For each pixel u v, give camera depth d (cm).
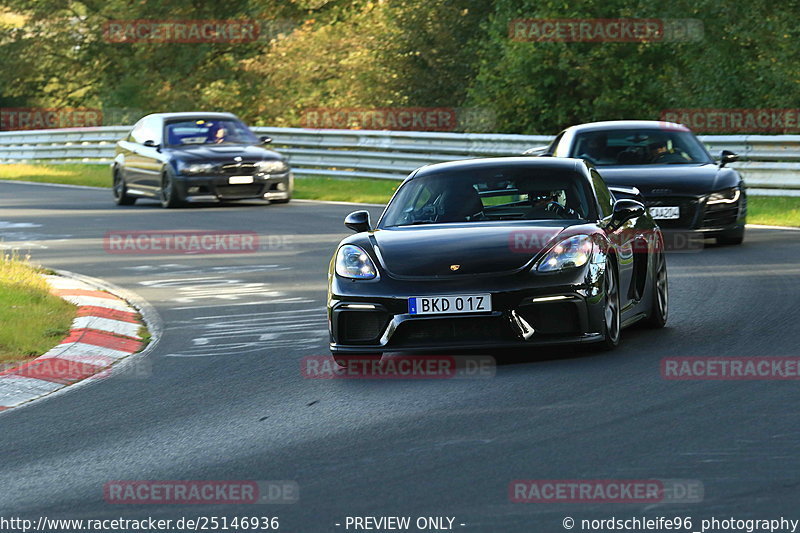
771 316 3303
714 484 1773
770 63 9519
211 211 7331
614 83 10356
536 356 2880
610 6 10262
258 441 2209
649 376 2580
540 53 10194
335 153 9288
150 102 15012
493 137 8300
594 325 2789
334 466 1992
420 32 13088
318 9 14738
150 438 2283
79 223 6831
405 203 3180
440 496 1783
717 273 4256
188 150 7744
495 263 2780
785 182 6738
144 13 15138
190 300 4134
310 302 3975
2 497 1923
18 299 3894
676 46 10175
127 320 3750
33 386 2869
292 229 6225
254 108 14675
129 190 8025
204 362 3064
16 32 15700
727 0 9531
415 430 2212
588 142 5281
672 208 4884
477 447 2058
